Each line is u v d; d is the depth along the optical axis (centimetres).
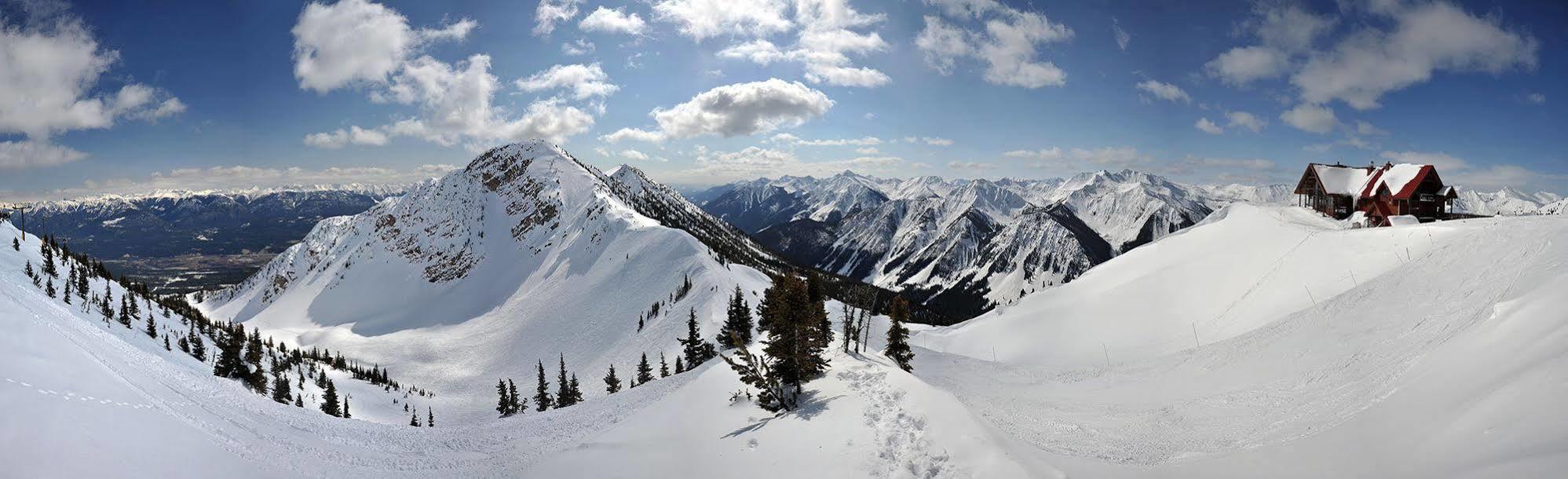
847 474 2048
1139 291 8169
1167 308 7456
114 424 2481
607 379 12619
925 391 2670
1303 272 6394
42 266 14038
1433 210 7494
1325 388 2800
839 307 9138
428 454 4162
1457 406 1886
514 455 3931
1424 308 3562
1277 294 6259
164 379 4575
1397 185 7744
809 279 5716
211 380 6494
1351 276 5803
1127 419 3059
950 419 2288
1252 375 3556
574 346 19088
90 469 2077
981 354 8138
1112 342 7044
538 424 5322
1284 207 10400
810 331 3512
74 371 2920
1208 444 2402
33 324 3338
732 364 3144
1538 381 1680
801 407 2967
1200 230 10112
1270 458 2062
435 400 16488
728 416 3203
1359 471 1784
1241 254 8038
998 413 3259
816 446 2362
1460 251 4250
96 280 16425
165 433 2677
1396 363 2727
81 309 10419
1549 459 1323
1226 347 4566
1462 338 2516
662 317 17900
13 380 2431
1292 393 2900
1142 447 2466
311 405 11744
